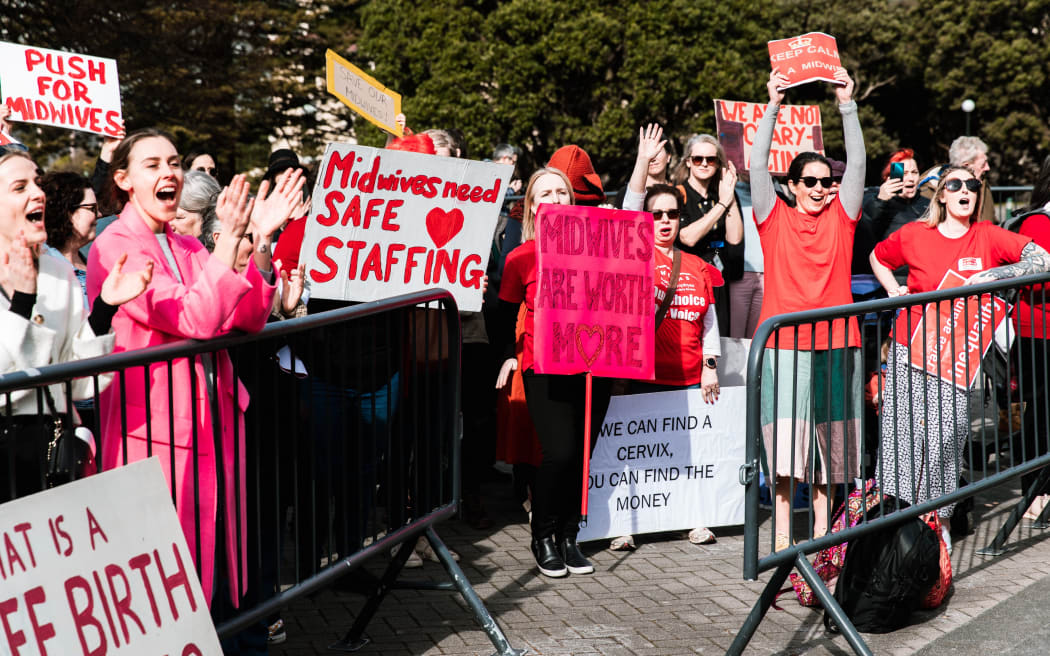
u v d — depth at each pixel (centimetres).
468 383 593
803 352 511
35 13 2192
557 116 2838
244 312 326
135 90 2338
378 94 737
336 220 436
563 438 500
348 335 432
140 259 332
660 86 2816
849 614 431
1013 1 3944
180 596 305
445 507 439
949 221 539
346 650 421
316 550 382
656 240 557
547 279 488
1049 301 550
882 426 447
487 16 2859
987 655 408
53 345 319
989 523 604
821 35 535
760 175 530
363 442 439
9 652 252
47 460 291
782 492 517
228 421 349
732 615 460
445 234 453
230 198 312
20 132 2397
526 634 437
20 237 321
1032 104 4047
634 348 502
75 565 272
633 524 561
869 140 3794
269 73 2662
